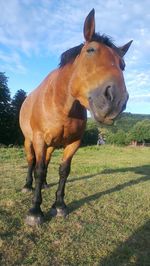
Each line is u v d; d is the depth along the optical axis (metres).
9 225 4.36
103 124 3.46
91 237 4.29
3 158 11.26
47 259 3.63
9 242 3.91
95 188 6.89
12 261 3.51
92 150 20.16
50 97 4.37
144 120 41.50
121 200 6.12
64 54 4.33
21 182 6.94
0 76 36.41
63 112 4.30
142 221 5.06
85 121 4.68
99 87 3.38
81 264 3.60
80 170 9.55
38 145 4.61
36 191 4.67
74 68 4.04
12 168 8.92
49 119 4.39
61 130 4.45
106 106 3.30
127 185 7.51
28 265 3.47
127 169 10.56
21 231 4.27
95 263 3.64
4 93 35.69
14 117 35.69
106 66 3.44
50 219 4.77
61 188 4.99
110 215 5.20
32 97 5.30
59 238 4.18
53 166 10.01
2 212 4.81
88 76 3.57
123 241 4.28
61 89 4.23
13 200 5.39
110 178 8.23
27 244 3.93
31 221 4.49
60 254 3.78
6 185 6.57
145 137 38.31
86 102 3.70
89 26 3.68
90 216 5.05
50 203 5.47
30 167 6.11
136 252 4.00
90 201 5.84
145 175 9.21
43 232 4.31
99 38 3.69
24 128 5.74
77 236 4.29
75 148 4.86
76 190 6.54
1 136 34.78
